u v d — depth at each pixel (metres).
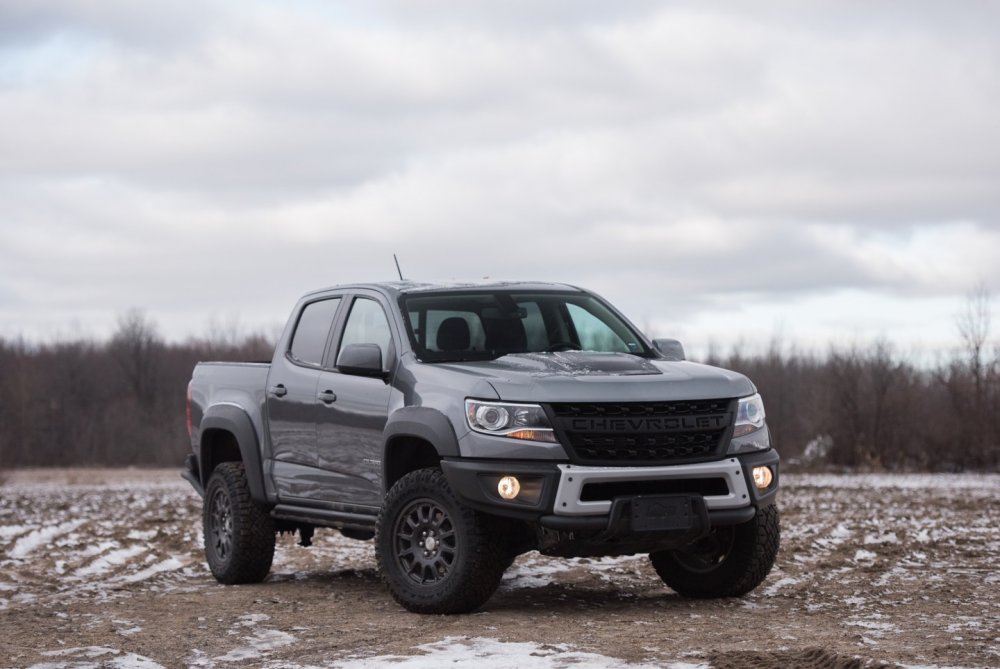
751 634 6.44
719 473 7.16
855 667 5.38
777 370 34.84
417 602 7.35
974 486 21.73
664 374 7.38
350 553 11.24
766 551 7.71
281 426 8.90
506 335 8.04
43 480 35.94
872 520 13.75
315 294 9.13
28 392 59.81
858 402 29.72
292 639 6.64
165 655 6.29
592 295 8.80
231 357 64.50
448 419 7.25
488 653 5.96
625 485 7.05
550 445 6.98
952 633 6.39
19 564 10.62
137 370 68.19
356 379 8.16
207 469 9.87
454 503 7.20
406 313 8.05
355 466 8.09
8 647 6.60
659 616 7.19
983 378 29.00
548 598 8.12
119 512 17.19
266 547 9.23
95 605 8.15
